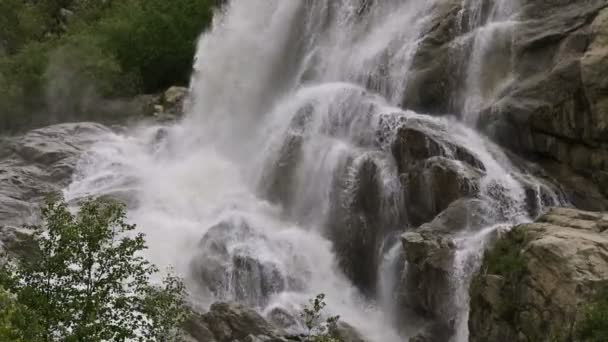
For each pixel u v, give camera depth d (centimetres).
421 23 5441
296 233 4994
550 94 4575
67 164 5981
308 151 5312
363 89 5488
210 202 5616
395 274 4375
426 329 3966
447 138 4594
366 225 4759
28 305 2700
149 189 5681
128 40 8050
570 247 3322
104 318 2888
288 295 4581
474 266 3841
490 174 4356
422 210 4416
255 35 6956
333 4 6266
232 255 4659
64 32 8938
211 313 4041
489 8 5184
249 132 6562
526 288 3381
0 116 7131
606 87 4312
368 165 4825
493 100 4866
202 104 7069
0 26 8550
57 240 2891
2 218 5234
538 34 4812
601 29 4481
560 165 4569
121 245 2941
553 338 3133
